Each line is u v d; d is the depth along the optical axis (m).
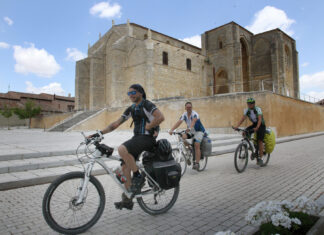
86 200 2.97
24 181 5.00
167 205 3.60
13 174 5.53
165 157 3.33
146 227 3.03
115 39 36.47
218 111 18.00
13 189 4.81
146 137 3.20
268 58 38.25
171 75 31.61
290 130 19.91
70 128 23.22
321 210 3.31
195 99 19.44
